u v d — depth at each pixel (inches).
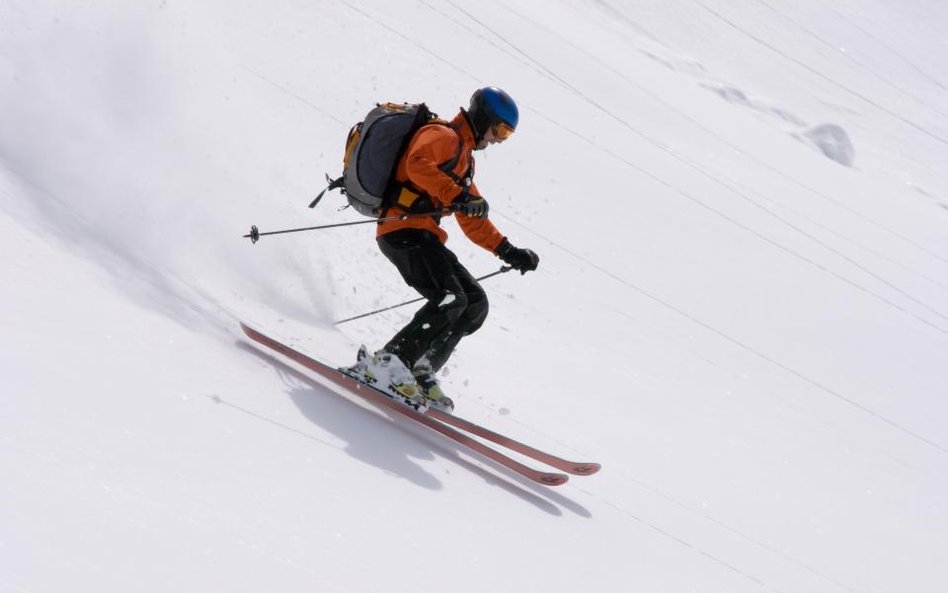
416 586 317.1
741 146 1889.8
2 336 349.1
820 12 3863.2
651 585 419.2
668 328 941.2
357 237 757.3
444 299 484.7
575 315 863.7
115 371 366.3
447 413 497.7
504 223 1027.9
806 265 1357.0
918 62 3826.3
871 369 1079.6
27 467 278.7
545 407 632.4
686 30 2999.5
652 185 1378.0
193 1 1134.4
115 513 277.4
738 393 852.6
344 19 1376.7
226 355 447.8
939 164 2859.3
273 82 1028.5
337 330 588.1
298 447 384.2
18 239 443.2
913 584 591.5
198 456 335.3
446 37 1549.0
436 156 467.2
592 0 2746.1
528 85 1539.1
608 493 532.4
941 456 906.7
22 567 237.0
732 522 573.0
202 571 269.9
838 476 746.8
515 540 398.6
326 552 311.9
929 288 1502.2
